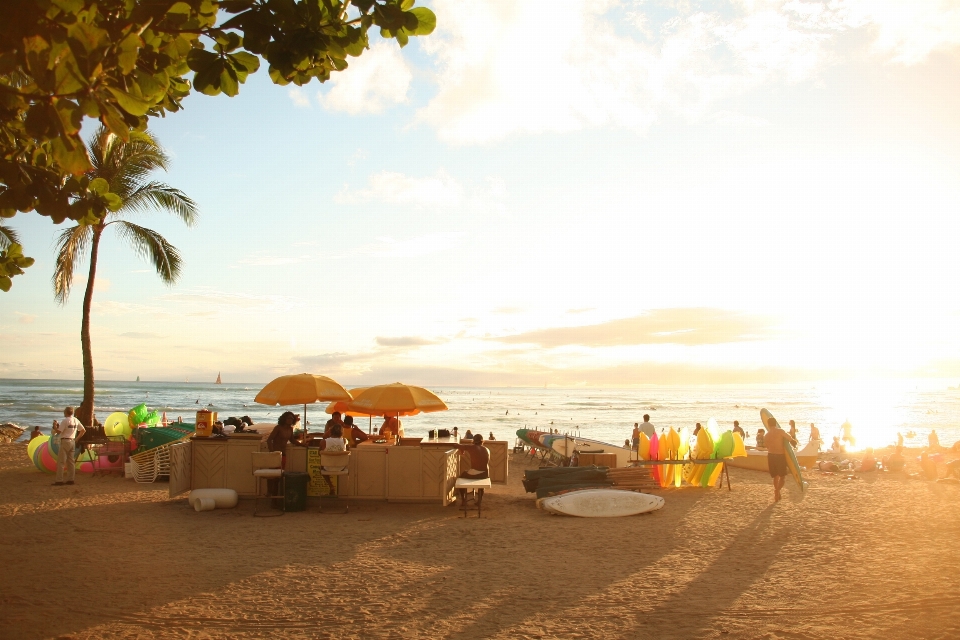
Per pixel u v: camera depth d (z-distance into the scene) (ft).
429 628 18.69
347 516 36.32
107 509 37.40
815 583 22.75
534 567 25.40
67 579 23.35
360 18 13.38
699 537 30.89
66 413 47.47
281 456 38.99
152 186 71.46
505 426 194.18
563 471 44.42
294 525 33.71
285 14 12.95
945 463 55.93
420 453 39.73
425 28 13.69
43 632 18.20
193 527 32.83
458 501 41.55
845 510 38.22
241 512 36.99
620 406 338.34
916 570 24.34
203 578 23.66
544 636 18.01
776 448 42.29
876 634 17.83
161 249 72.49
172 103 16.31
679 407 334.85
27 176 13.87
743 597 21.24
